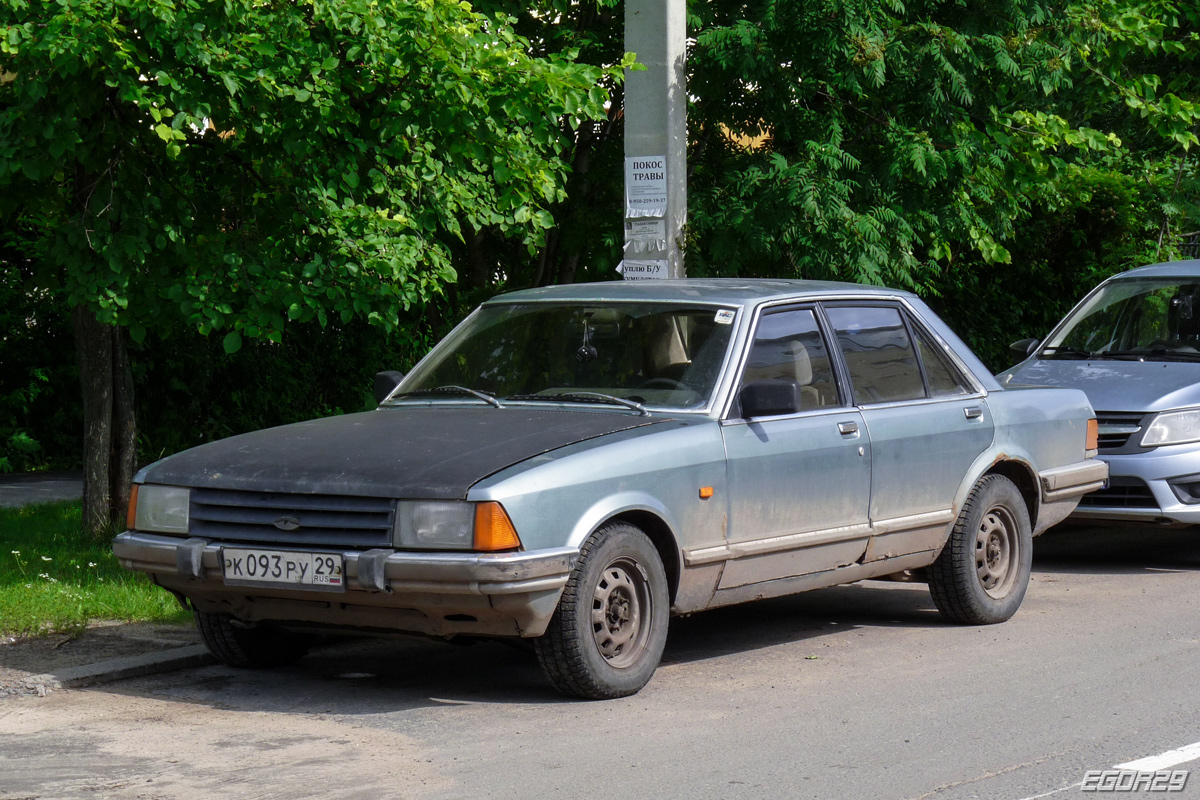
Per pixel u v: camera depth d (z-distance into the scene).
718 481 6.50
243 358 15.05
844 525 7.12
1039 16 12.21
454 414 6.75
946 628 7.97
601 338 7.03
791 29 10.98
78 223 8.55
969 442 7.82
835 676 6.80
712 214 11.47
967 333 18.56
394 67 8.59
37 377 14.36
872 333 7.59
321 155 8.95
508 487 5.73
